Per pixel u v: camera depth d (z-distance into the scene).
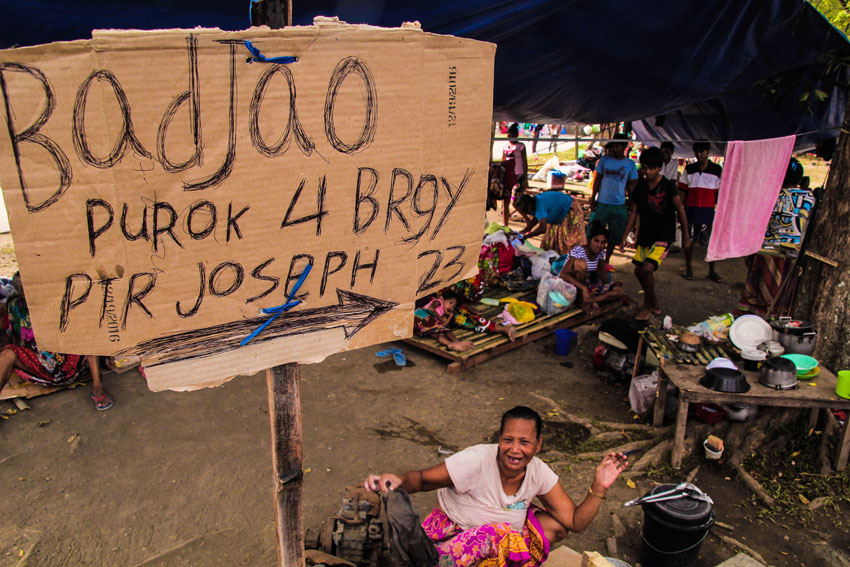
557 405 5.43
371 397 5.54
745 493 4.32
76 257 1.47
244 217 1.62
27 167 1.37
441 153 1.86
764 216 6.02
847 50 5.36
